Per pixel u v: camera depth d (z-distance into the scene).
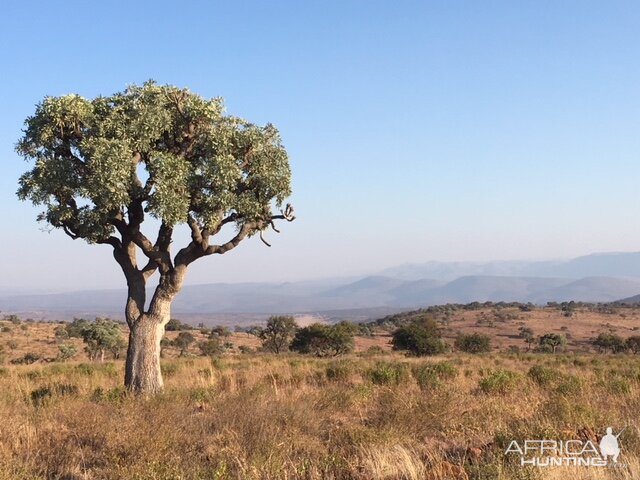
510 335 101.12
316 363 27.64
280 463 7.48
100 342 52.50
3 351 60.94
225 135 14.76
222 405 11.08
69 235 14.52
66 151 14.60
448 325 118.25
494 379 15.77
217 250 15.04
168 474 6.96
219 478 6.94
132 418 9.59
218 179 14.12
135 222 14.48
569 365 31.06
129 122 14.30
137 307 14.63
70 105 13.66
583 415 9.75
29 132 14.10
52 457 8.08
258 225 15.68
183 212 13.70
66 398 12.65
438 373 19.48
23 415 10.88
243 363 27.02
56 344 70.31
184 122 15.18
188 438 8.73
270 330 65.75
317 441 8.91
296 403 11.19
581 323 116.81
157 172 13.64
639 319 125.12
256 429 8.96
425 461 7.84
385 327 124.50
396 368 20.28
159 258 14.63
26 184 13.51
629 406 10.97
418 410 10.42
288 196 15.54
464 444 8.84
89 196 13.49
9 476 6.91
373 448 7.89
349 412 11.84
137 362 14.21
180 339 70.44
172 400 12.04
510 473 6.86
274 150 15.53
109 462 7.76
